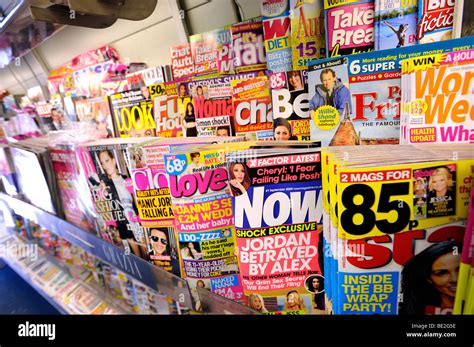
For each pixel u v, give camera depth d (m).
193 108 0.92
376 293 0.51
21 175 1.37
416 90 0.58
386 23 0.65
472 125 0.56
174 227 0.77
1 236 2.01
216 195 0.68
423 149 0.53
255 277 0.63
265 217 0.59
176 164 0.66
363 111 0.66
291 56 0.80
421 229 0.48
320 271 0.62
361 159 0.49
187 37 1.24
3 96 2.61
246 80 0.82
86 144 0.93
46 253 1.64
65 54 1.83
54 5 0.80
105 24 0.93
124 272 0.90
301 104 0.76
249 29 0.89
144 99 1.01
